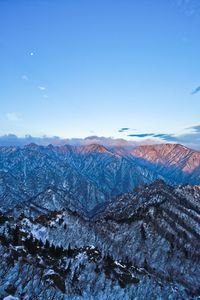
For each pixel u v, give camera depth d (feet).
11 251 481.05
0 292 411.54
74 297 469.98
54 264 521.24
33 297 430.20
